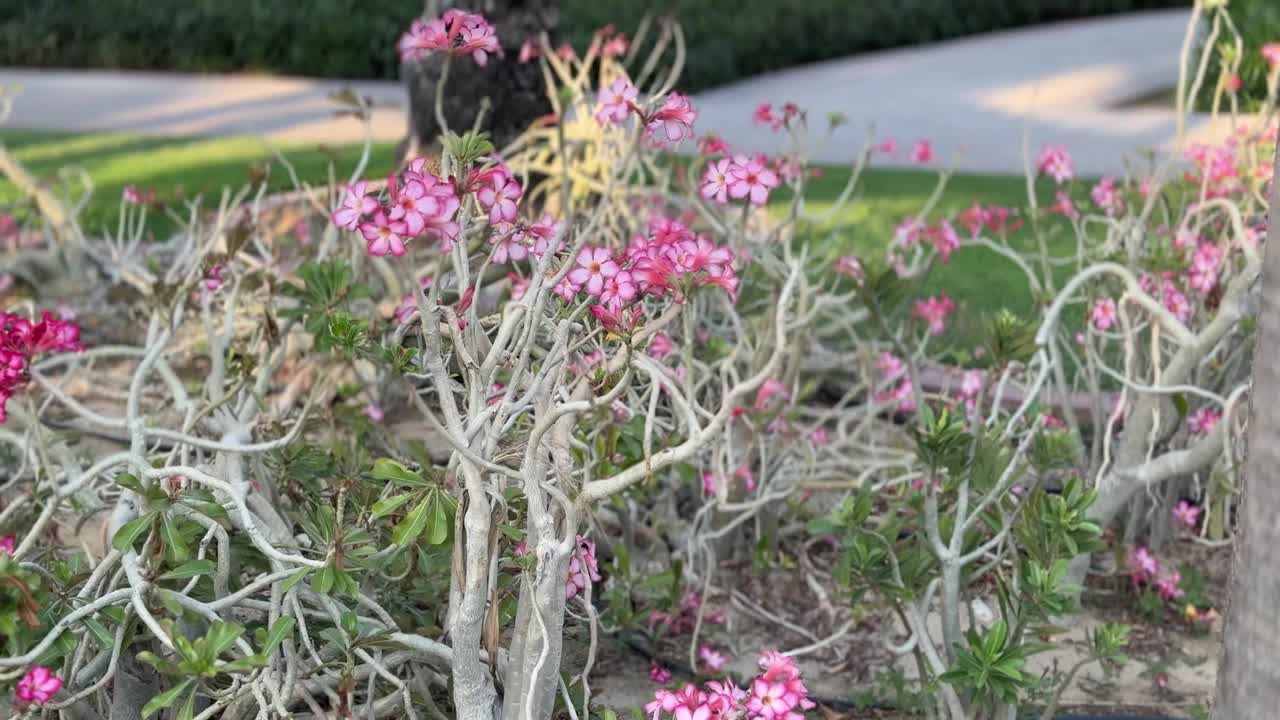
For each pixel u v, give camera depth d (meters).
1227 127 9.02
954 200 8.54
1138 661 3.54
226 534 2.65
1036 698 3.20
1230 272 4.19
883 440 4.82
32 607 2.25
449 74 6.50
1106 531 4.16
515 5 6.44
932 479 2.88
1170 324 3.53
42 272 5.95
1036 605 2.73
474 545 2.38
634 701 3.31
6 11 15.95
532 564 2.46
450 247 2.36
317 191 5.56
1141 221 4.16
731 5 15.29
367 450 3.96
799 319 3.96
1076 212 4.83
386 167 9.38
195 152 10.12
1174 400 3.58
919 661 3.00
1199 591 3.72
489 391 2.52
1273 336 1.94
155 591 2.49
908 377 4.66
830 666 3.50
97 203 8.09
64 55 15.67
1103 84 13.97
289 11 15.03
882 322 3.87
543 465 2.53
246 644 2.51
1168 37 17.55
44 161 9.77
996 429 3.13
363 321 3.50
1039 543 2.84
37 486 3.11
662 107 2.41
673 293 2.31
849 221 7.84
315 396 3.58
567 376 2.96
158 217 7.71
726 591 3.84
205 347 4.91
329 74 14.95
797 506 4.03
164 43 15.45
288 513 3.25
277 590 2.63
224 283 4.08
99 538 3.72
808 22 16.19
